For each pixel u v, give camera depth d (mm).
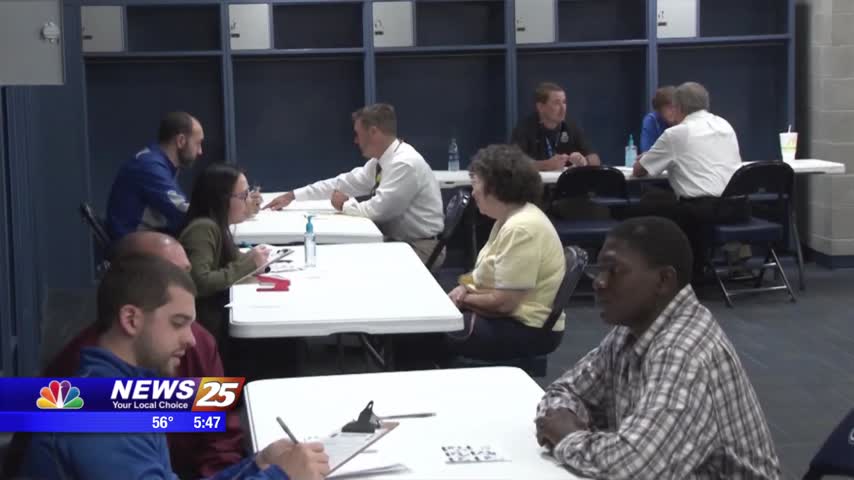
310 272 4324
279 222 5594
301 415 2521
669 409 2070
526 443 2291
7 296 4930
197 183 4203
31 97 6469
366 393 2707
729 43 8477
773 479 2176
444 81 8555
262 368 4102
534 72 8625
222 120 8281
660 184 8242
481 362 4113
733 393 2141
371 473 2107
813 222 8375
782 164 7027
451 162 8117
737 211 7066
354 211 5879
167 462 2125
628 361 2273
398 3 8047
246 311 3557
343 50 8047
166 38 8164
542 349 4074
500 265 4000
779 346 5988
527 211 4102
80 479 1983
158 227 5613
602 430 2447
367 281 4113
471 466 2148
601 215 7465
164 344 2102
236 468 2248
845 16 7973
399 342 4156
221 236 4164
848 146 8039
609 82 8641
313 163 8531
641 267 2191
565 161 7629
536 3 8156
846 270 8086
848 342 6039
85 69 8039
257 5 7941
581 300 7332
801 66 8531
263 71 8398
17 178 5344
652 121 8070
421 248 5867
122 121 8219
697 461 2092
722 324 6531
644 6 8305
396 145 5883
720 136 7227
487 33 8492
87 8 7727
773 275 7941
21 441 2002
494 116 8578
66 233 7770
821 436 4508
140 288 2076
